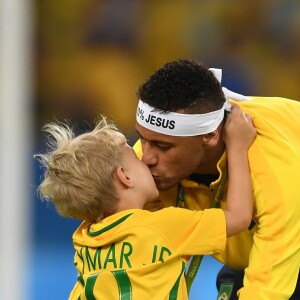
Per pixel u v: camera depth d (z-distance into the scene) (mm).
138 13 22969
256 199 9562
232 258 10586
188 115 9508
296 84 23359
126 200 9836
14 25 15570
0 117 15617
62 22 22625
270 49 23359
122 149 9961
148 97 9602
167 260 9508
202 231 9586
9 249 15828
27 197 18234
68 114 22438
